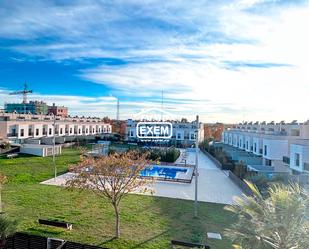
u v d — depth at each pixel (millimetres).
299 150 27594
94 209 18797
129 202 20844
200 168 39000
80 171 15023
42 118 61875
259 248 8336
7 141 45531
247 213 9375
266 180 25531
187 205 20891
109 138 74438
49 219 16594
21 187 24250
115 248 13156
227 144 62719
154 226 16234
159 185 27562
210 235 15133
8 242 12531
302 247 7891
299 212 8234
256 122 65375
